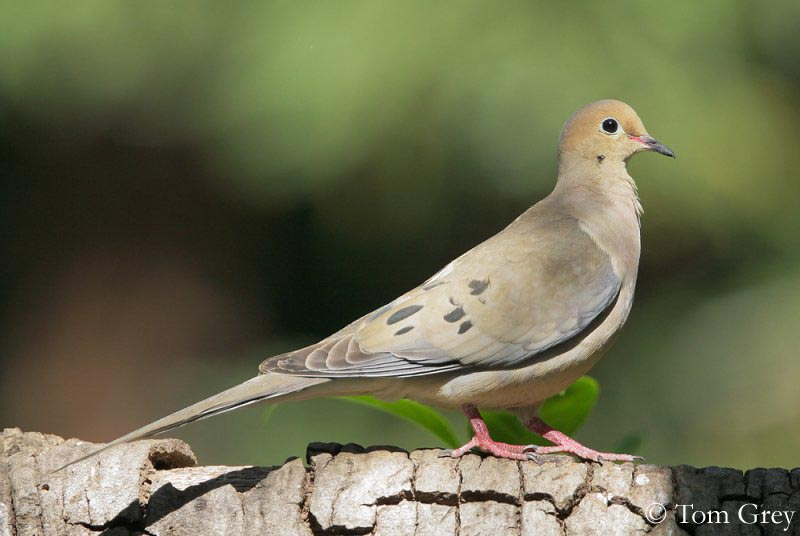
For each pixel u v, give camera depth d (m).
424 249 16.61
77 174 19.00
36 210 18.95
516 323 7.34
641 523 5.83
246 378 17.44
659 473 5.92
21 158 18.52
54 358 18.72
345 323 17.52
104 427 18.30
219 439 15.34
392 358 7.16
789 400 14.20
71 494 6.34
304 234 17.58
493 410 7.70
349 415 14.94
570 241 7.78
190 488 6.26
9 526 6.39
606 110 8.66
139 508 6.25
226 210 18.20
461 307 7.33
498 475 5.98
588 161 8.62
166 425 6.43
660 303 15.65
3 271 18.84
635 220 8.38
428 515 5.99
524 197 15.20
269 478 6.18
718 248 15.30
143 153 18.14
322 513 6.04
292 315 17.89
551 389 7.55
